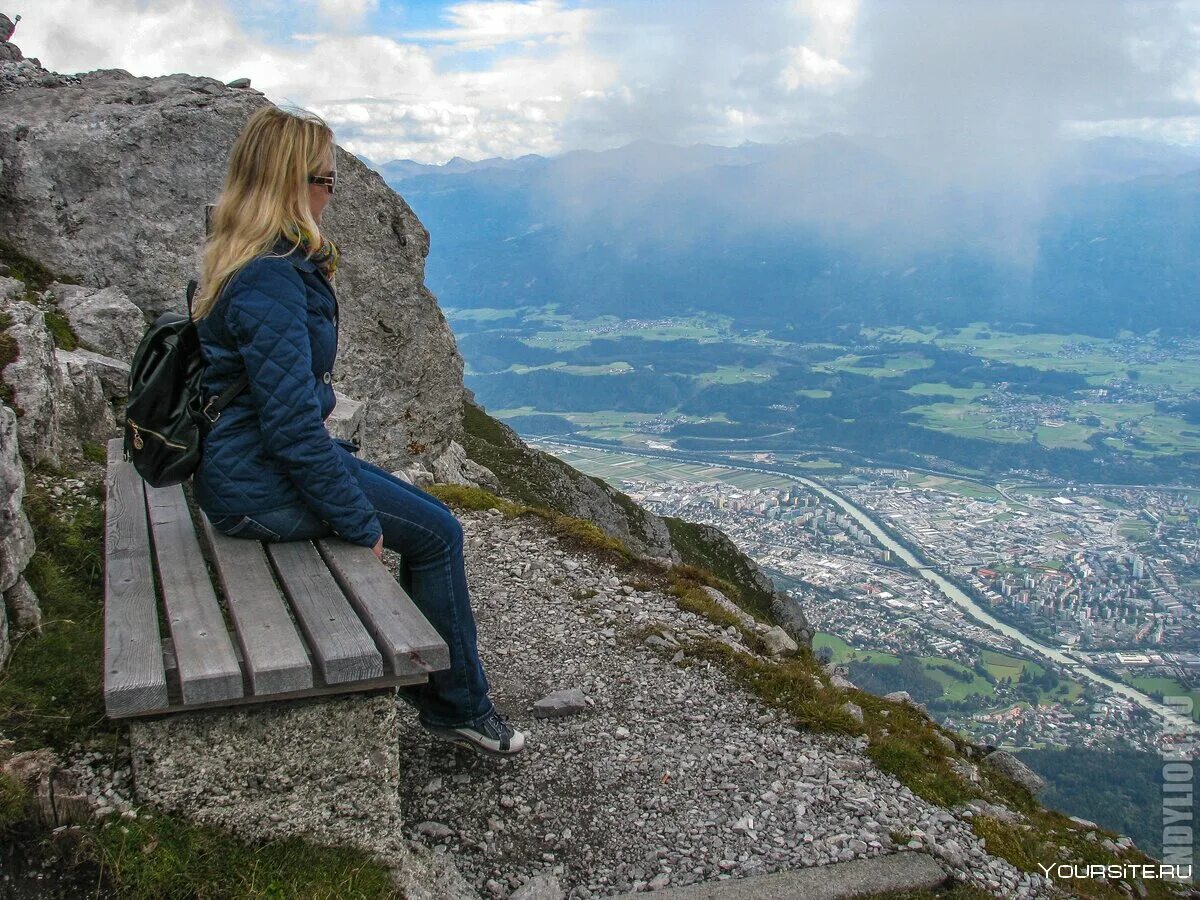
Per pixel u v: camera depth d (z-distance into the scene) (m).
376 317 14.69
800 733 6.42
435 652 3.59
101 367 8.07
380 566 4.18
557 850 4.81
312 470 3.97
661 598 8.99
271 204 3.91
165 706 3.34
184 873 3.47
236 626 3.63
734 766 5.84
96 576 5.25
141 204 9.95
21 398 6.15
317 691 3.55
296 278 3.92
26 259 9.41
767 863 4.87
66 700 4.12
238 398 4.09
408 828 4.78
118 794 3.66
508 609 8.23
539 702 6.29
